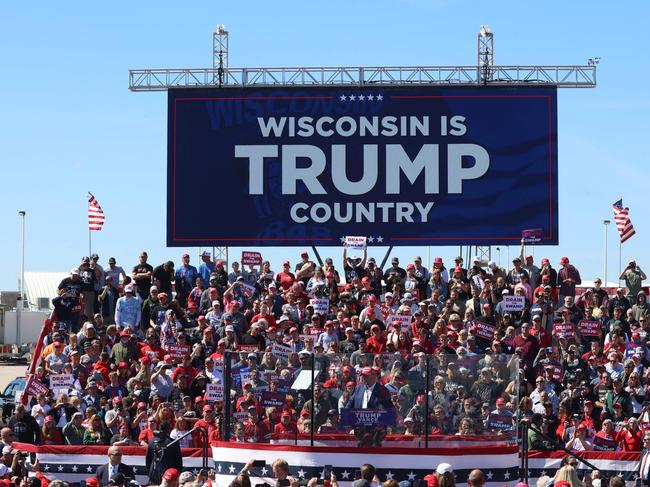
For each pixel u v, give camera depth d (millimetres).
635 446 26344
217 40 37125
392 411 24047
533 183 36719
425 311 32000
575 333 31188
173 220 36906
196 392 27734
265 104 37000
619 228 36719
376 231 36750
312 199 36875
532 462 25281
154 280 34344
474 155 36781
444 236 36750
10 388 38312
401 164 36812
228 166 36969
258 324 30266
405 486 20891
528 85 36719
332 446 23922
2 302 64750
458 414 24125
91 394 27891
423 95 36812
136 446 25812
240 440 24422
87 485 22609
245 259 34875
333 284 33688
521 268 34750
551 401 27750
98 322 32344
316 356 24328
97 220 35094
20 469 24047
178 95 37062
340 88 36906
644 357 30562
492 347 29375
